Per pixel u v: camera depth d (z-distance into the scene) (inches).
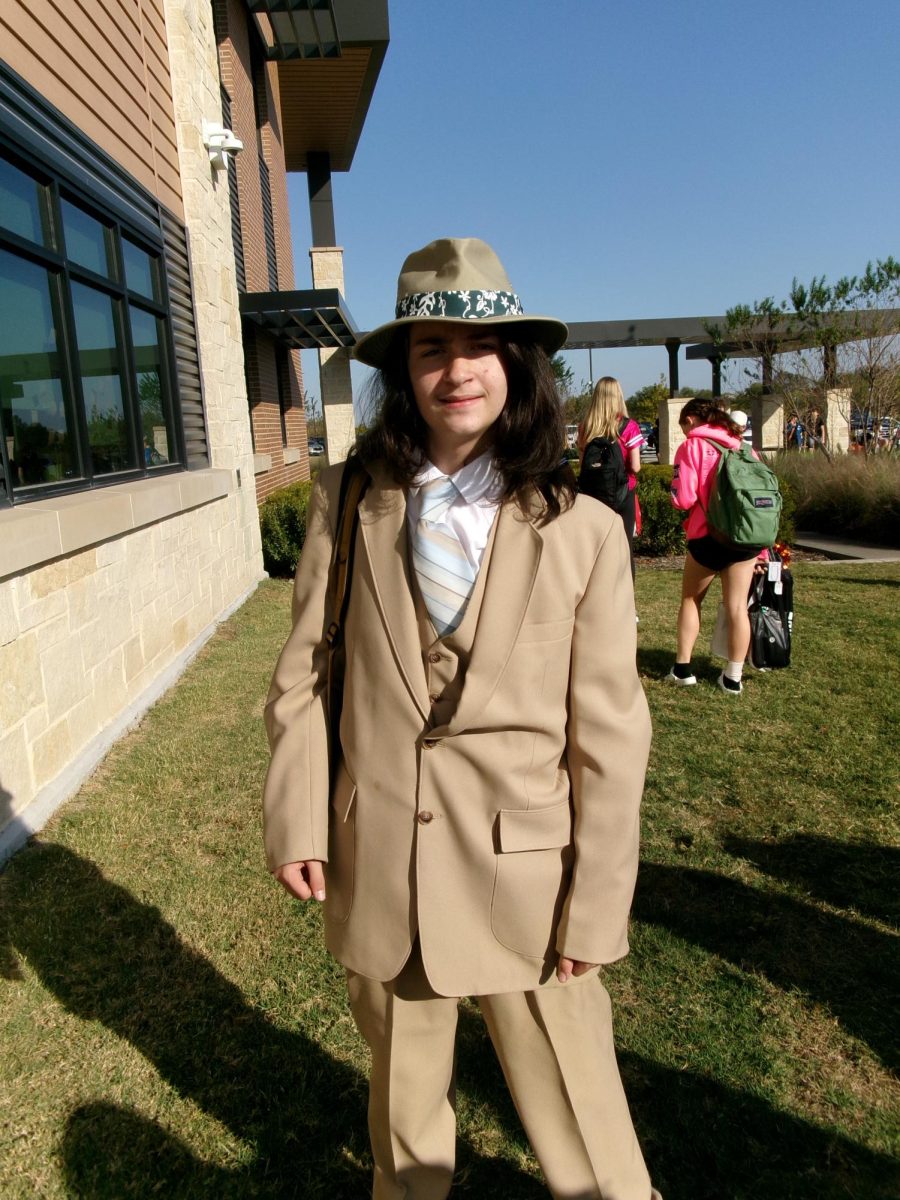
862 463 500.7
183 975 106.7
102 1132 83.3
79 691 170.6
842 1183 76.7
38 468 182.2
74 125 201.8
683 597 210.8
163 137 284.2
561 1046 60.1
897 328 642.8
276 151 639.8
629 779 57.1
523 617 56.0
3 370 166.6
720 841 136.6
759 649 207.6
